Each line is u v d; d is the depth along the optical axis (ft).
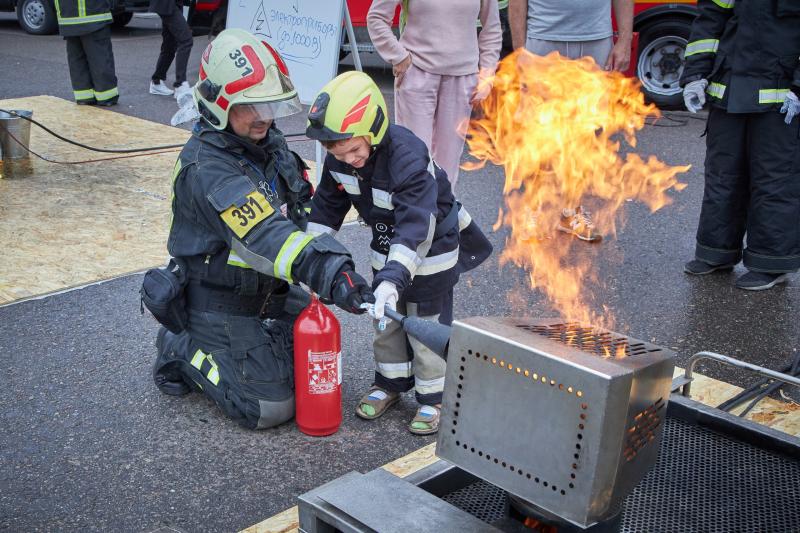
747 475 6.69
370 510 5.43
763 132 14.28
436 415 10.39
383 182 9.33
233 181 9.09
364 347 12.72
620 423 4.64
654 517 6.19
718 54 14.57
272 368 10.20
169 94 31.94
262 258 8.91
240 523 8.66
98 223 17.74
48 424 10.41
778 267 14.89
